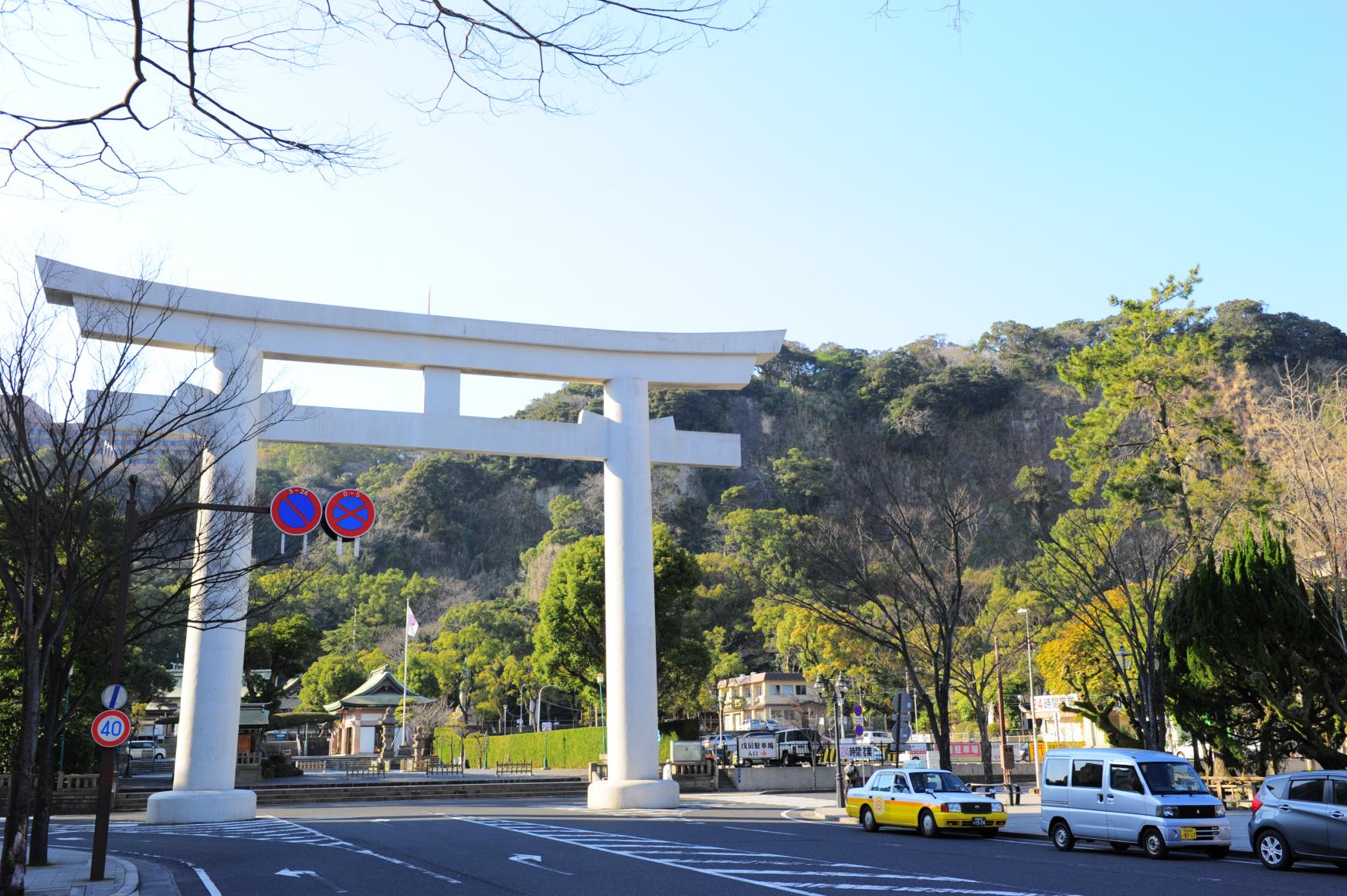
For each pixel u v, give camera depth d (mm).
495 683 90562
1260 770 26984
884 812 24188
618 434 31406
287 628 55469
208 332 27141
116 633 16953
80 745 38281
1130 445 45156
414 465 178125
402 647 99125
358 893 14031
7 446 16297
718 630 99250
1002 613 53031
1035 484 41938
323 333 28688
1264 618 25219
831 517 34469
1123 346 45156
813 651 69750
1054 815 20438
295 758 69875
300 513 16797
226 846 21250
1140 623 31203
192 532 24312
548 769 62781
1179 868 16438
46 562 15539
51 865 17859
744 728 80125
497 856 18516
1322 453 27125
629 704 30797
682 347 32312
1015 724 74062
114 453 19234
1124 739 30812
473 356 30141
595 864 17062
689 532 138000
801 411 146125
